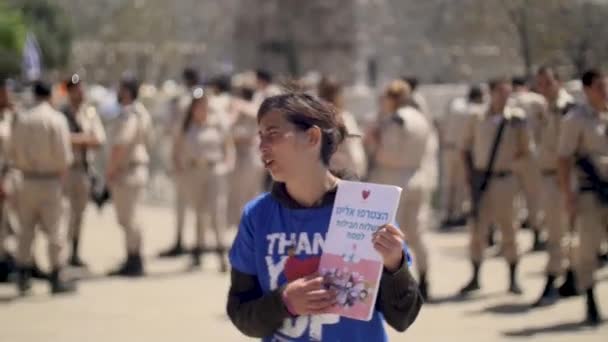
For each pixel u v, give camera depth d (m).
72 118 12.77
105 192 13.31
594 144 8.91
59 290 11.48
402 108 10.36
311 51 34.88
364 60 34.19
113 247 15.70
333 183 3.96
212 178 12.87
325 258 3.82
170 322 10.01
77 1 49.69
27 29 48.84
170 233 17.08
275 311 3.83
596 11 22.70
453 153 16.42
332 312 3.78
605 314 9.81
